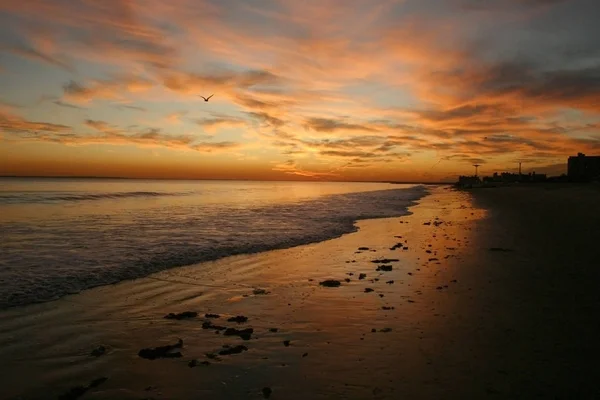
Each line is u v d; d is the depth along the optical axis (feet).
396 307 24.38
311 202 141.38
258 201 142.72
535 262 36.04
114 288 28.55
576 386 14.46
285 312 23.88
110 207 103.65
